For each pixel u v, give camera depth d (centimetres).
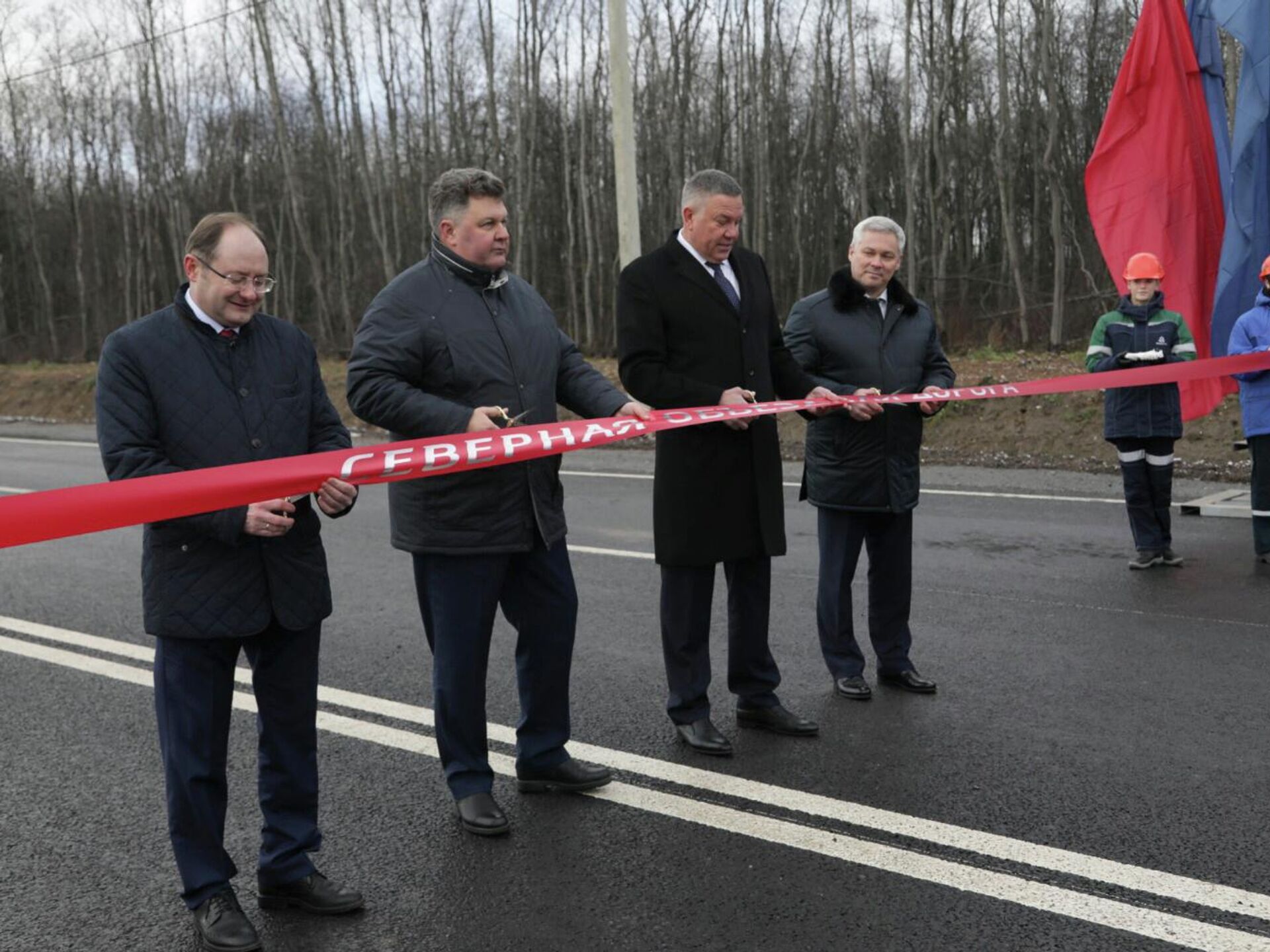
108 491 261
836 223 3011
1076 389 571
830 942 294
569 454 1327
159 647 313
